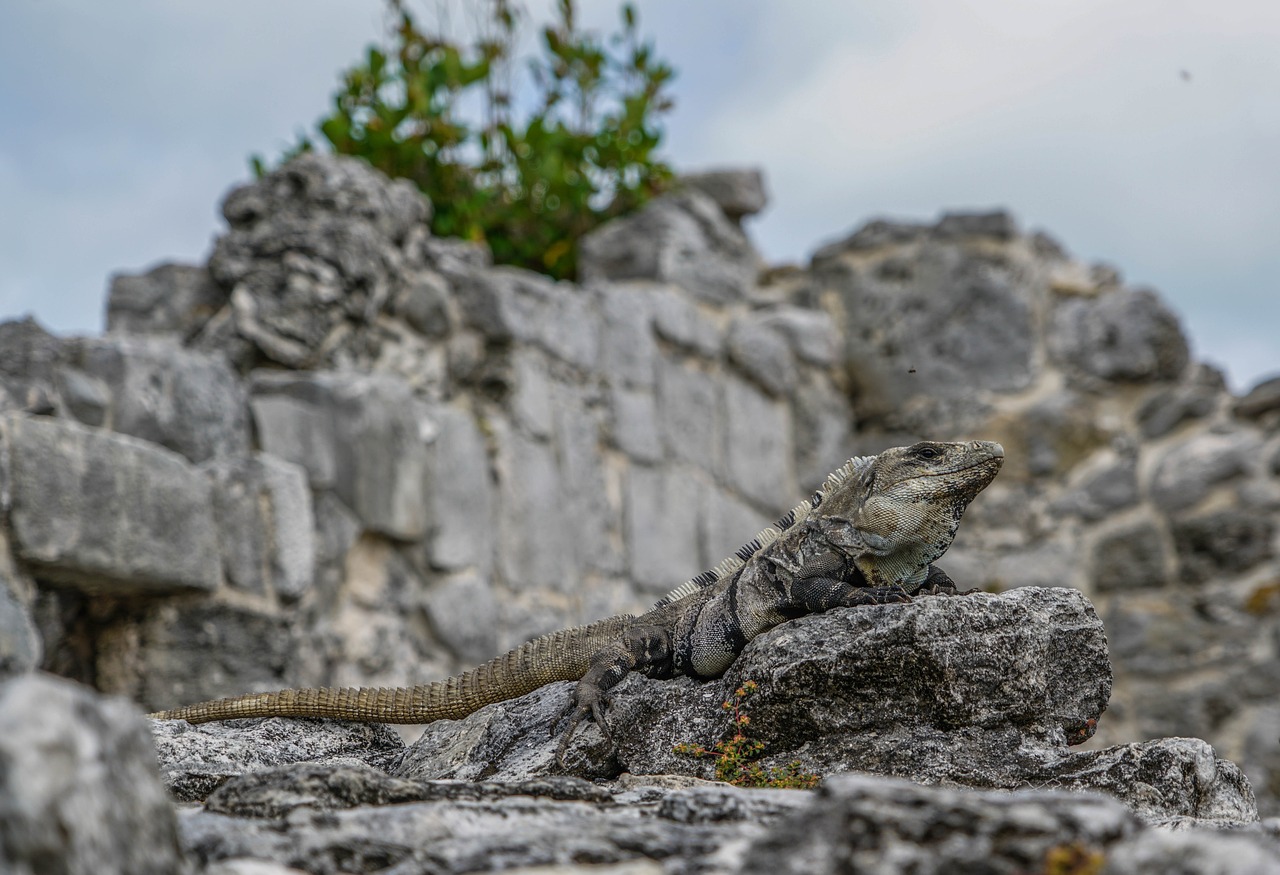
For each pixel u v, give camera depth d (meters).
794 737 4.52
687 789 3.78
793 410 12.68
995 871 2.56
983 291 12.98
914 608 4.41
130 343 7.77
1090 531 12.56
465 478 9.41
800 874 2.57
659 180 12.52
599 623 5.15
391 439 8.84
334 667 8.34
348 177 9.25
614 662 4.87
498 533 9.70
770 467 12.27
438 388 9.70
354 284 9.05
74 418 7.46
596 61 12.09
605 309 10.96
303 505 8.16
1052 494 12.70
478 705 5.19
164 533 7.34
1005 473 12.80
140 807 2.35
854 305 13.28
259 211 9.20
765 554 4.86
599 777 4.69
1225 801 4.42
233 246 9.05
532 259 12.16
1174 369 12.74
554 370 10.38
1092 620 4.81
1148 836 2.65
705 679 4.93
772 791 3.70
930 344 13.04
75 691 2.30
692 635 4.90
